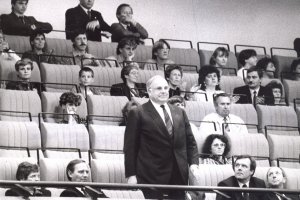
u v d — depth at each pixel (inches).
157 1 442.9
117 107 329.1
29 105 313.1
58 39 383.2
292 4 465.4
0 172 258.2
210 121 331.0
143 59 398.9
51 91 343.6
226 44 439.8
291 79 423.8
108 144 301.0
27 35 388.2
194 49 414.0
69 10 402.3
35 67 344.2
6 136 285.9
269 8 462.9
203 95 365.1
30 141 289.1
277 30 462.3
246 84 388.2
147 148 215.3
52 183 187.2
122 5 409.7
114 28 406.6
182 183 214.4
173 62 391.2
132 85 349.4
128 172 213.9
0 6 403.2
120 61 382.3
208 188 199.5
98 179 273.6
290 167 333.7
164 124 216.1
